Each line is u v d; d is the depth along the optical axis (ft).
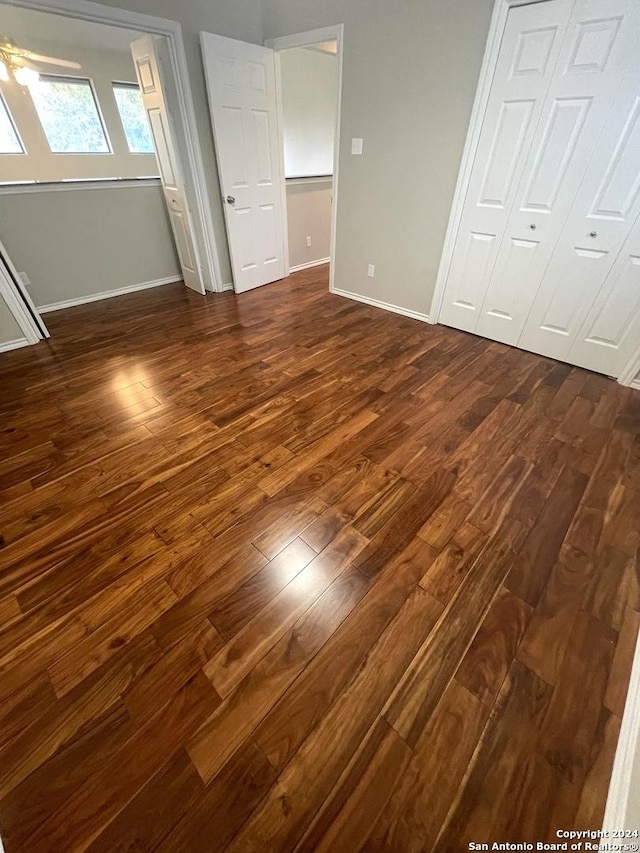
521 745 3.18
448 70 7.76
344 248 11.74
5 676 3.55
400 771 3.05
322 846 2.72
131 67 17.65
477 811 2.88
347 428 6.73
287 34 9.95
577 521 5.09
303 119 16.08
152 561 4.54
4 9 12.48
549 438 6.54
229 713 3.34
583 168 7.07
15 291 8.82
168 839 2.74
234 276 12.32
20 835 2.75
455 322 10.23
